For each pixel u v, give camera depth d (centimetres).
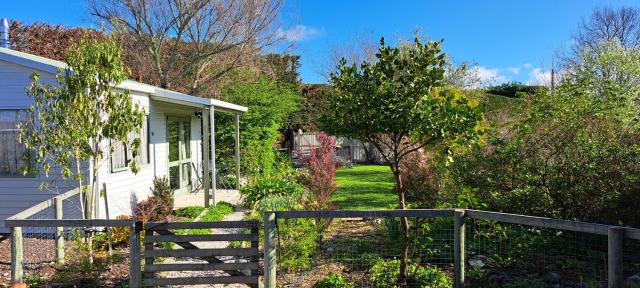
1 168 794
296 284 534
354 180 1588
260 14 2208
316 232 630
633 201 606
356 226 829
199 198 1248
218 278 513
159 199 929
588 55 1412
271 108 1742
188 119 1403
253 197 1084
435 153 737
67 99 625
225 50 2192
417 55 472
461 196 550
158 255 511
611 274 392
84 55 640
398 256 616
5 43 1023
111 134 647
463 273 483
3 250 704
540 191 626
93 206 767
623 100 771
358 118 488
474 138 469
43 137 632
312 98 2736
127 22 2072
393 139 506
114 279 581
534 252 607
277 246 565
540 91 769
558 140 625
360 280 539
